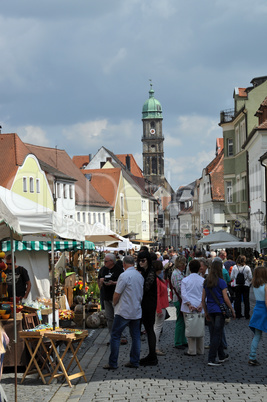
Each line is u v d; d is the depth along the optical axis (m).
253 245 32.31
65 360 13.27
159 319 13.77
